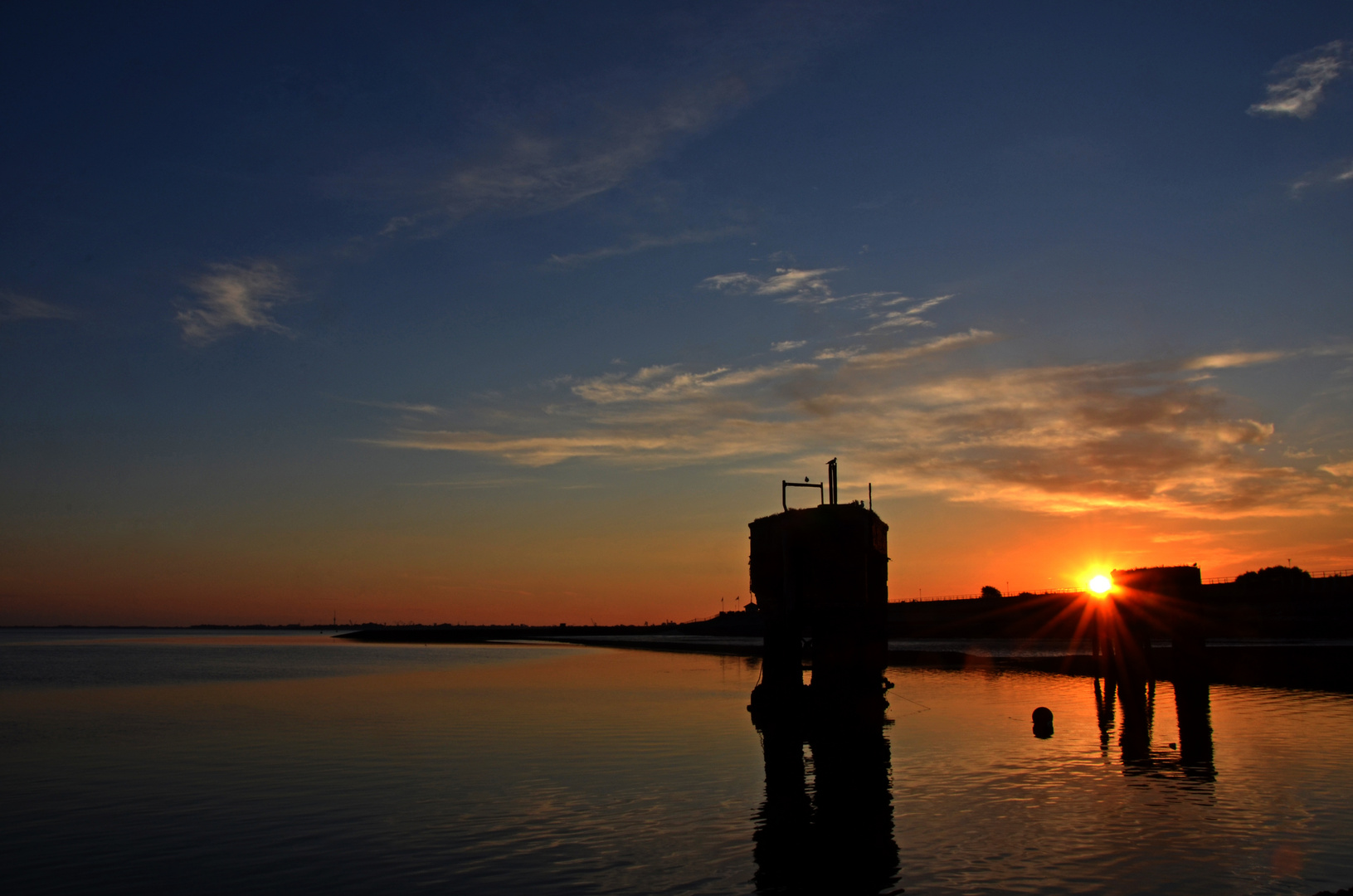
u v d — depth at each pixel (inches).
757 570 1812.3
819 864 747.4
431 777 1144.8
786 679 1700.3
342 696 2409.0
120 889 708.0
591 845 813.9
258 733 1598.2
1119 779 1073.5
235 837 852.6
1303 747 1284.4
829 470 1780.3
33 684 3002.0
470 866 753.6
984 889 681.6
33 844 837.2
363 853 796.0
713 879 712.4
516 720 1764.3
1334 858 748.0
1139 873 714.2
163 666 4333.2
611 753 1321.4
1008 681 2583.7
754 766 1207.6
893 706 1893.5
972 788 1035.3
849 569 1609.3
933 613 7785.4
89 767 1258.6
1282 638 4256.9
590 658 5108.3
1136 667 2007.9
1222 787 1020.5
